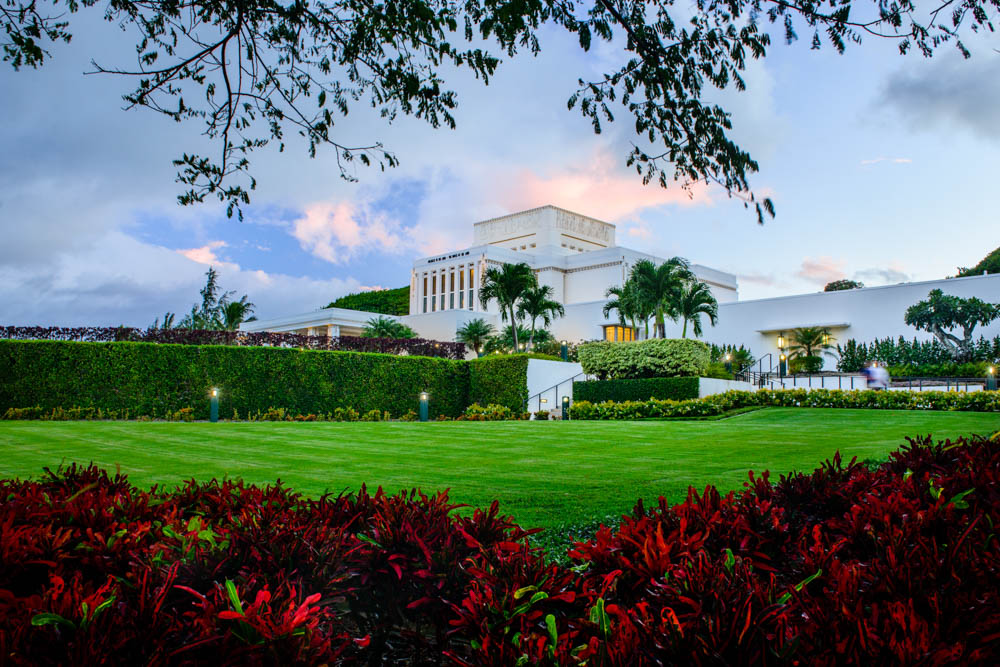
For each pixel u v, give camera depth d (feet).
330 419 70.90
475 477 26.81
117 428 44.60
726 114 15.65
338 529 9.14
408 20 16.02
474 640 6.21
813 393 65.92
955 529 9.12
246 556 7.99
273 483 25.26
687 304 114.32
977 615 5.96
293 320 162.30
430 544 8.51
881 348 123.85
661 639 5.45
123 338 68.59
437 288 203.21
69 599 5.97
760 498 11.77
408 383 77.51
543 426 48.49
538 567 7.32
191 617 6.81
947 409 58.65
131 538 8.93
